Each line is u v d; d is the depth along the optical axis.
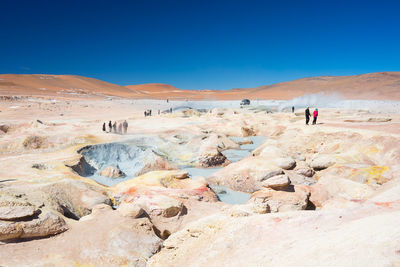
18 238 7.73
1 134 27.33
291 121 32.97
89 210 11.41
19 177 12.88
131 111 59.00
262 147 22.19
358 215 5.57
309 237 4.94
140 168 19.67
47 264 7.06
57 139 22.86
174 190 12.51
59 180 12.75
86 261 7.45
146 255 7.88
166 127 31.14
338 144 19.16
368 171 13.18
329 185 12.52
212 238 6.64
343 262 3.22
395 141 16.20
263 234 5.88
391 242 3.19
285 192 12.16
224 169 17.28
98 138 24.02
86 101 75.75
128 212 9.17
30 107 51.75
